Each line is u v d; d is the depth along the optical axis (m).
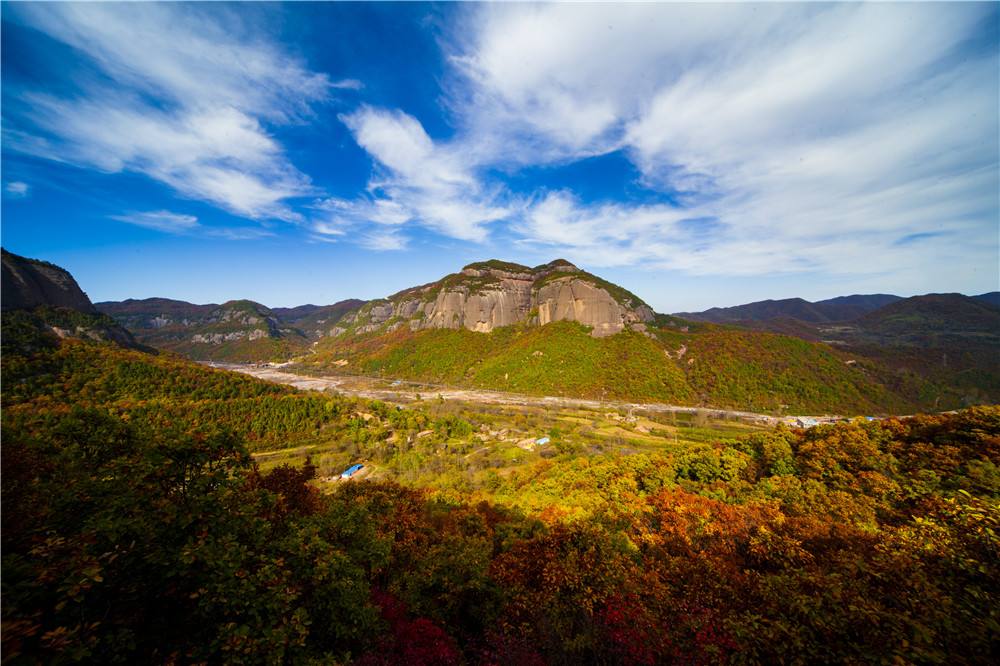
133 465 8.81
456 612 14.57
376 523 17.11
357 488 28.02
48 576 6.28
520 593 14.69
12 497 7.73
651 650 11.09
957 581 10.88
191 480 9.10
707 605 13.01
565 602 13.59
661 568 16.16
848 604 10.09
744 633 10.46
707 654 10.65
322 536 13.09
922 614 9.68
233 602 7.42
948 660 8.43
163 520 7.91
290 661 8.01
